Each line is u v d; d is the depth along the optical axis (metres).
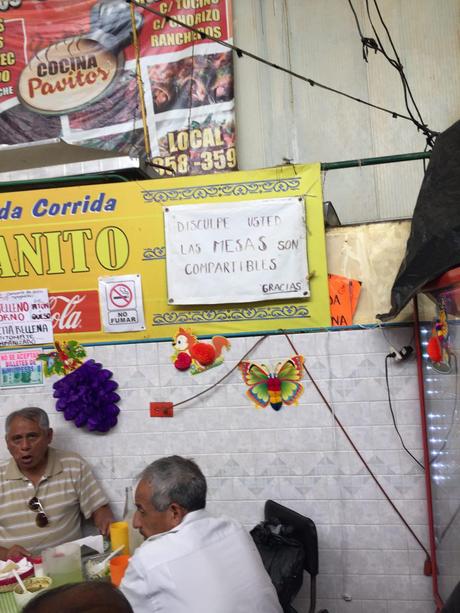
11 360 3.23
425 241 2.47
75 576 2.20
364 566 2.97
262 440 3.06
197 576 1.82
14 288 3.22
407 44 4.69
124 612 0.88
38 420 2.86
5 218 3.22
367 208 4.70
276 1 4.82
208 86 4.70
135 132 4.75
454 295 2.23
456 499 2.39
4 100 4.88
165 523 2.01
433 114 4.64
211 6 4.70
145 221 3.14
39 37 4.86
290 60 4.81
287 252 3.04
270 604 1.88
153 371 3.14
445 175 2.59
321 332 3.03
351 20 4.76
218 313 3.11
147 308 3.15
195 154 4.70
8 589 2.18
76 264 3.19
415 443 2.94
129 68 4.77
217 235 3.08
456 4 4.64
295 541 2.55
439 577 2.80
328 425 3.02
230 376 3.09
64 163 3.37
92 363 3.17
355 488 2.99
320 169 3.04
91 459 3.18
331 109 4.77
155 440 3.14
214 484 3.10
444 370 2.50
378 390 2.98
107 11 4.79
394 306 2.54
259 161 4.82
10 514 2.86
